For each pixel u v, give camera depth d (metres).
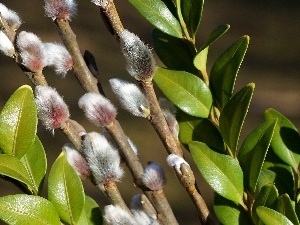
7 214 0.38
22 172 0.40
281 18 2.62
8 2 2.64
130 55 0.42
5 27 0.41
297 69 2.36
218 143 0.46
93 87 0.43
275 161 0.48
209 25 2.63
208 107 0.45
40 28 2.52
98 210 0.42
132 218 0.41
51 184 0.40
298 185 0.47
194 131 0.46
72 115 2.01
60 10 0.42
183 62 0.47
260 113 2.11
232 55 0.44
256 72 2.35
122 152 0.42
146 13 0.46
